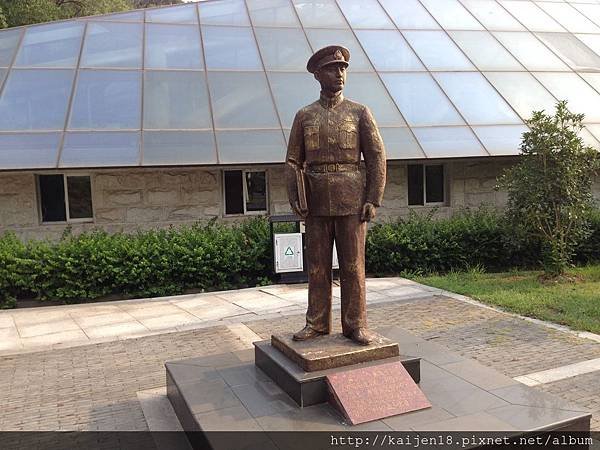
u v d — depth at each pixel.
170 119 12.77
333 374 4.91
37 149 11.55
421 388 5.19
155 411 5.79
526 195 11.20
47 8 24.86
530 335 8.02
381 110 14.05
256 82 14.14
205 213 13.08
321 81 5.33
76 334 8.84
